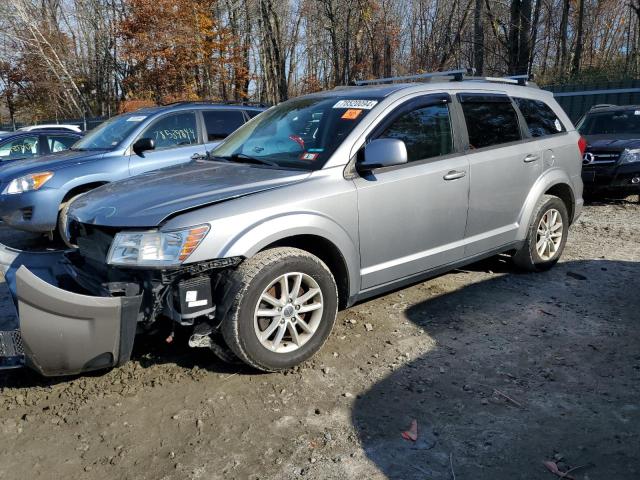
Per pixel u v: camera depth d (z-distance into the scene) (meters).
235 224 3.16
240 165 3.97
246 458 2.70
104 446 2.82
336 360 3.64
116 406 3.16
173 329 3.47
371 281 3.86
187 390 3.30
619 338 3.87
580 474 2.51
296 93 37.72
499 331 4.03
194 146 7.28
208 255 3.07
